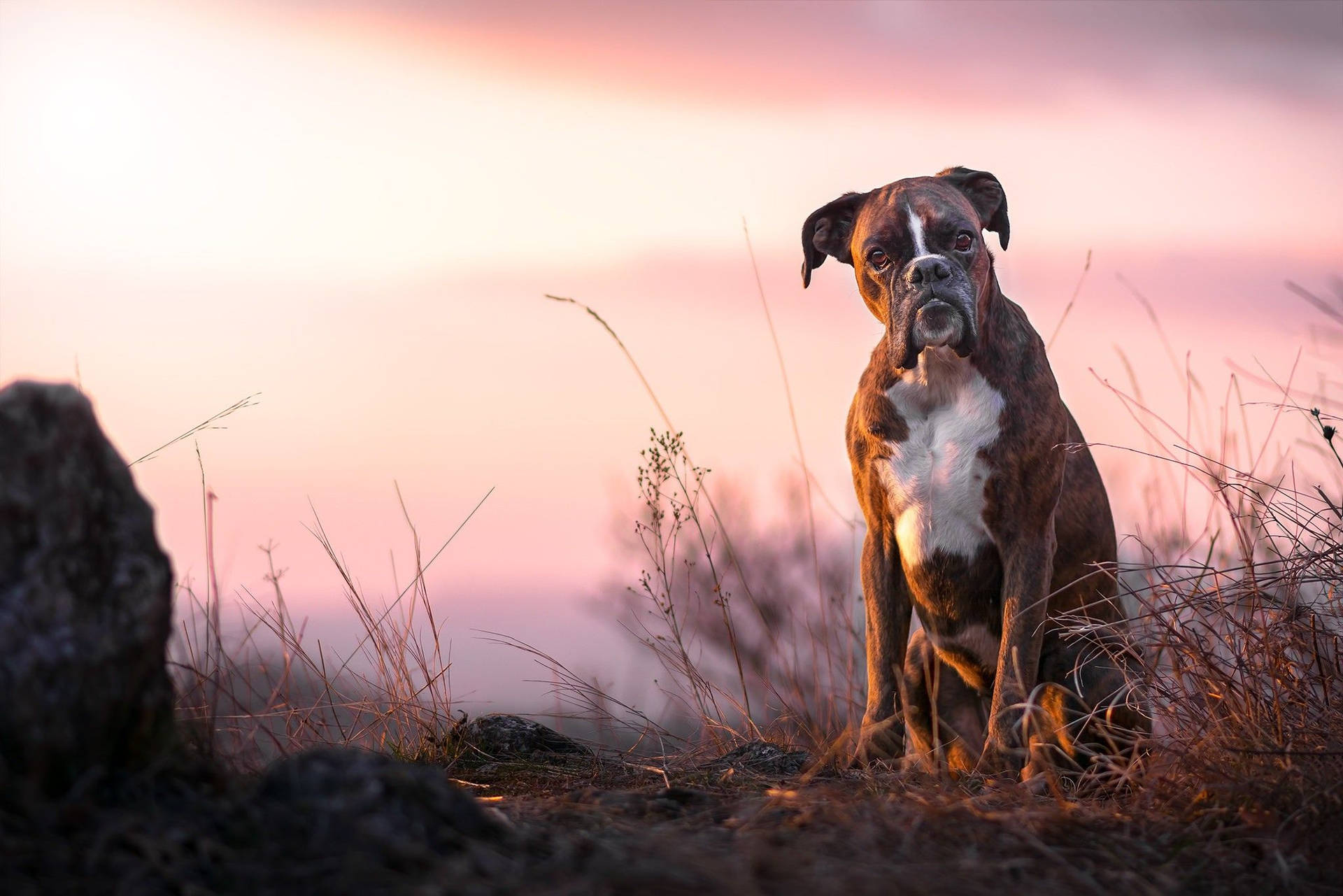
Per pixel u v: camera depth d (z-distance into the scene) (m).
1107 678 4.31
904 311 4.19
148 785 2.23
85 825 2.08
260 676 3.82
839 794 3.07
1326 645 3.60
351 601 4.35
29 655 2.11
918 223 4.34
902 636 4.56
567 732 4.76
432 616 4.38
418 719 4.26
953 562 4.40
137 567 2.29
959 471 4.29
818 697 5.19
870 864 2.36
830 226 4.82
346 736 4.03
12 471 2.18
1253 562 3.75
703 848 2.40
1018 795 3.33
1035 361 4.42
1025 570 4.24
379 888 1.96
